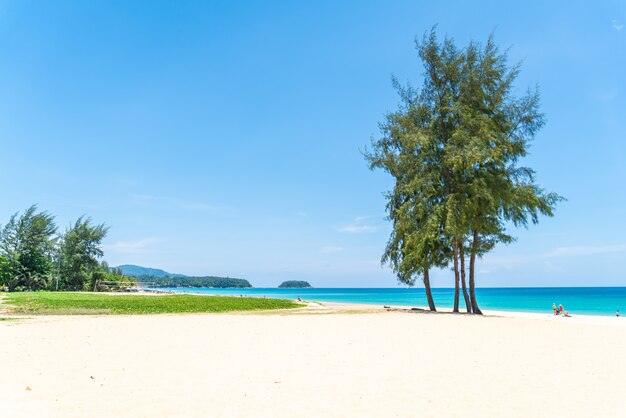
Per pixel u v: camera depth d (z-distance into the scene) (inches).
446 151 1208.8
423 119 1304.1
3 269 2817.4
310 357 481.4
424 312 1280.8
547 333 729.6
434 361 463.5
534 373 408.8
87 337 629.9
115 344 566.6
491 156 1154.0
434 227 1173.7
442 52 1304.1
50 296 1812.3
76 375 384.5
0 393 320.5
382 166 1318.9
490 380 379.6
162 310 1246.9
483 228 1237.1
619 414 287.9
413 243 1219.9
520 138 1273.4
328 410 291.9
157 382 364.2
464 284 1290.6
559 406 304.3
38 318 943.7
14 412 276.7
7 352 496.7
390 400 316.2
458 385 361.4
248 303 1688.0
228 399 315.6
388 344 580.1
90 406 293.4
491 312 1872.5
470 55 1279.5
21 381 358.6
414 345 573.6
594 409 298.2
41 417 268.2
